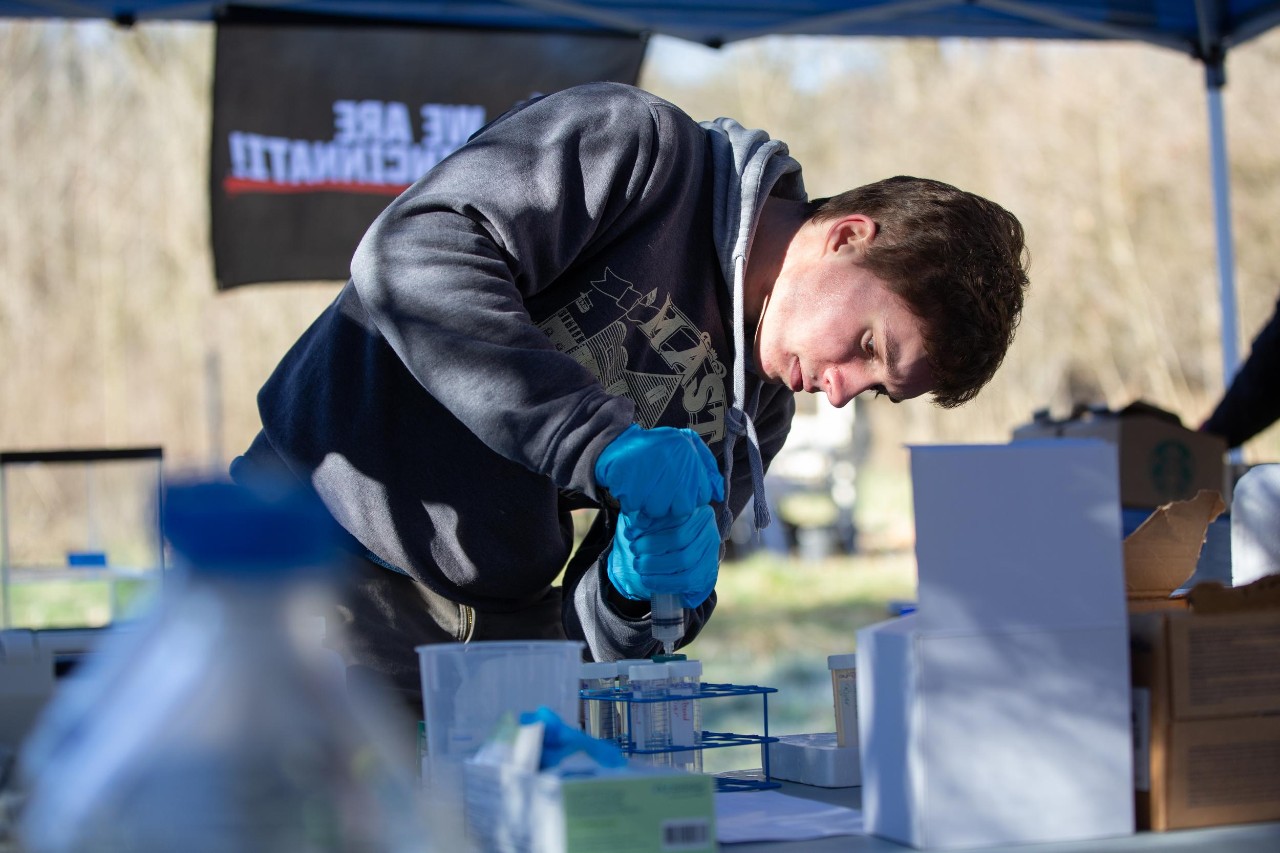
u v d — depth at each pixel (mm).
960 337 1341
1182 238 12469
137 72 11172
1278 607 904
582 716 1108
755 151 1460
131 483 8703
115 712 519
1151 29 3502
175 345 11180
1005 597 855
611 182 1349
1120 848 831
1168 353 12523
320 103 3506
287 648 522
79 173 11195
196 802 495
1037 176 13000
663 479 1076
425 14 3506
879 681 875
